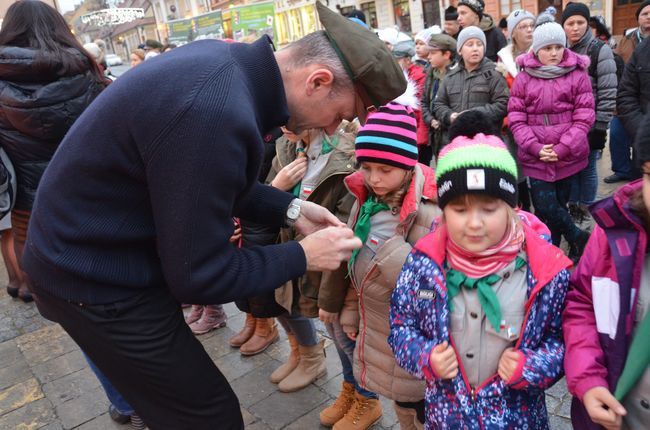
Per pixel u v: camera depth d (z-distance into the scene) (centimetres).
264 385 253
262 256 130
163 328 139
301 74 131
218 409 148
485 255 123
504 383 125
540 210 327
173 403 144
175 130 111
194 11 4075
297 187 204
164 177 113
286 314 230
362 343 173
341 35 130
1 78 242
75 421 245
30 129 251
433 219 155
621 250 110
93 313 133
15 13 237
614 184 473
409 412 175
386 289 160
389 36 477
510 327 124
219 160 112
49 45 240
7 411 258
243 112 115
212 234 117
